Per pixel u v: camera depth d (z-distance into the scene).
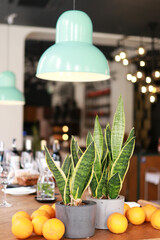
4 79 4.04
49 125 8.86
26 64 7.93
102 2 5.02
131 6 5.19
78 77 2.02
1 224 1.57
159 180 5.19
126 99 8.73
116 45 7.51
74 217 1.34
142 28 6.30
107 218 1.47
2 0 4.96
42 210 1.50
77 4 5.09
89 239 1.34
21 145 6.30
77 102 9.35
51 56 1.63
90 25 1.71
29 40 7.32
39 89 8.78
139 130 8.62
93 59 1.63
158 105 8.52
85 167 1.36
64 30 1.68
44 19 5.83
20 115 6.32
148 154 5.23
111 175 1.50
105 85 9.12
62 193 1.40
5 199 2.03
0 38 6.23
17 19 5.84
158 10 5.36
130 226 1.52
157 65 6.83
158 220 1.47
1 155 3.12
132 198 5.18
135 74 6.33
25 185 2.47
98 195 1.50
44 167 2.10
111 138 1.53
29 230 1.32
